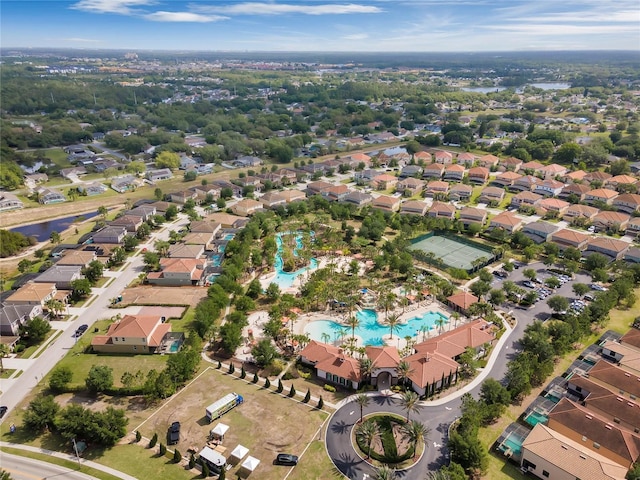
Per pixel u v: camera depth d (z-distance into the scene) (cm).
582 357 13350
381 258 18400
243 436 10500
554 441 9488
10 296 15888
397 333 14775
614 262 18625
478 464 9250
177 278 18075
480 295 16200
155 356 13638
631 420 10400
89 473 9488
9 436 10569
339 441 10350
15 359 13488
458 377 12469
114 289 17738
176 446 10250
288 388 12194
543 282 17838
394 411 11269
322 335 14600
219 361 13200
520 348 13762
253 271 19012
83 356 13650
